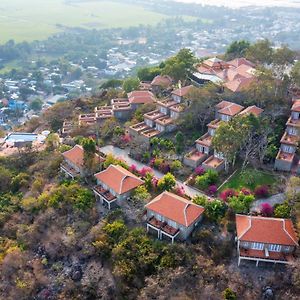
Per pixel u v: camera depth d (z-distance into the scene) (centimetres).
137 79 13975
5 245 8194
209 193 8038
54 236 7806
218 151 8475
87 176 8862
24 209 8788
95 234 7481
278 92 10288
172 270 6550
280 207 7188
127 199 7975
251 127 8531
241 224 6800
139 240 7156
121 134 10525
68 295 7025
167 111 10812
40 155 10556
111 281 6900
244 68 12356
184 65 12225
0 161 10612
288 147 8731
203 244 6938
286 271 6391
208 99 10194
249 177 8219
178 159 9144
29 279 7362
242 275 6469
